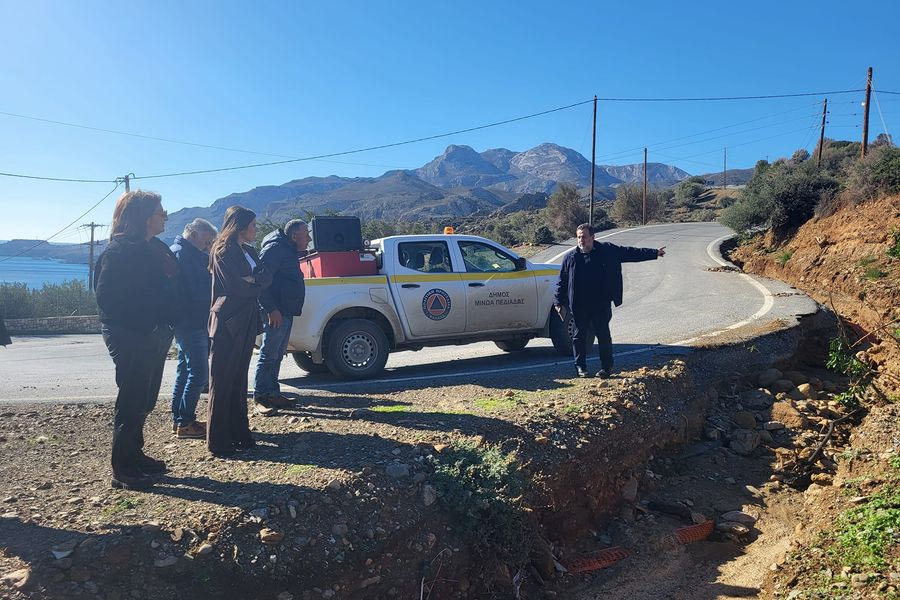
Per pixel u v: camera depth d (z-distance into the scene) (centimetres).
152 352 448
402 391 741
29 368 1177
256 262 550
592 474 585
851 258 1719
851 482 570
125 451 448
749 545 556
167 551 380
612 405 663
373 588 421
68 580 353
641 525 584
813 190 2445
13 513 407
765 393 809
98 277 433
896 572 409
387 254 866
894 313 1095
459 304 891
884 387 795
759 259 2319
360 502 450
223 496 436
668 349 905
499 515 476
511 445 559
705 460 696
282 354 663
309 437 556
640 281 2158
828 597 409
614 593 491
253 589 385
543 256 3372
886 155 1980
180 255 561
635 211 6044
